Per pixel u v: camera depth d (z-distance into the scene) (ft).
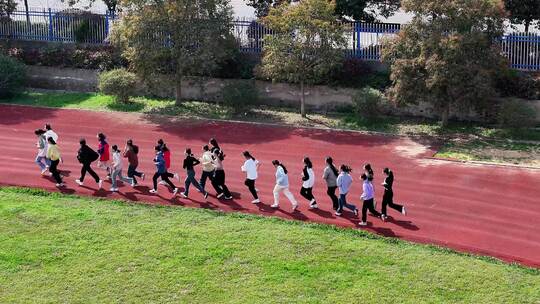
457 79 94.68
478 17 96.12
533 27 123.85
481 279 61.93
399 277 62.39
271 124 105.60
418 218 73.92
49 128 85.66
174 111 111.45
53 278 63.05
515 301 58.75
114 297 60.29
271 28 107.34
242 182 83.87
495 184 82.33
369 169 72.33
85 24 127.65
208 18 109.81
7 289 61.52
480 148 94.27
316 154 93.09
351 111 110.63
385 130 102.32
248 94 108.78
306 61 105.40
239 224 72.33
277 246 67.67
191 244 68.13
